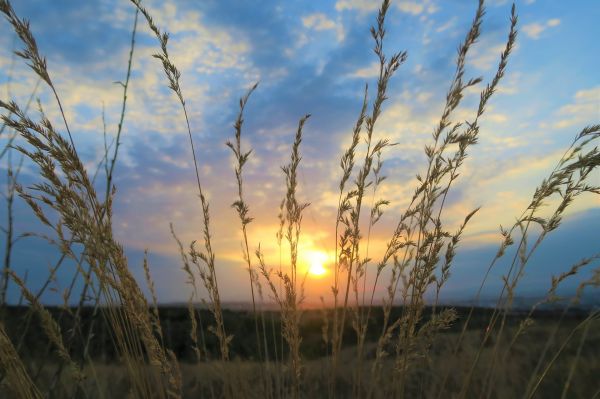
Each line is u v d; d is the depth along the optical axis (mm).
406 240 2080
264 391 2256
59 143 1552
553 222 1778
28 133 1531
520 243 1841
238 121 2098
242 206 2131
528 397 1883
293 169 2246
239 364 2148
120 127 1836
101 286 1656
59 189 1533
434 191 1880
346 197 2080
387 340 1936
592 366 3631
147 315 1669
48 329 1583
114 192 1736
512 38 1917
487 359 2822
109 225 1631
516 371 3367
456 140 1927
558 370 3617
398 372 1869
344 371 2525
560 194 1801
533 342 4059
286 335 1987
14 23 1512
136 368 1731
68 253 1694
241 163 2121
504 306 1865
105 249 1601
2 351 1463
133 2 1940
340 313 2281
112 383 2527
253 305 2238
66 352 1626
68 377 2248
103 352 2799
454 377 2816
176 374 1783
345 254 2078
